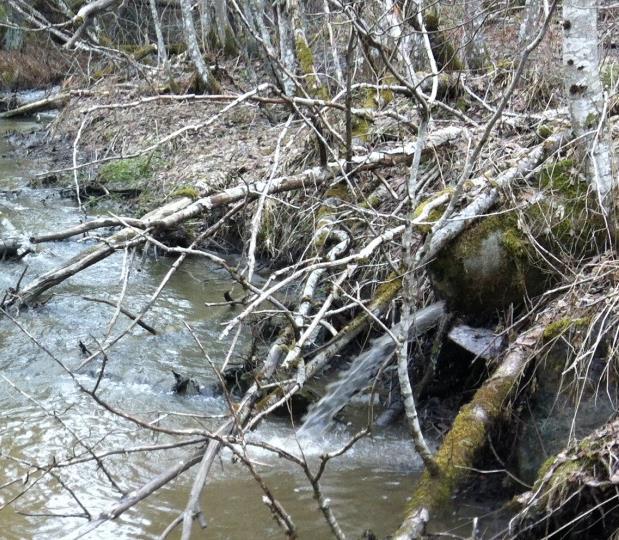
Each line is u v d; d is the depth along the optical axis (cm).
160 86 1527
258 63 1589
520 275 560
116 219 496
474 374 584
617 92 628
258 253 893
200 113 1371
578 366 471
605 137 560
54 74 2272
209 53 1709
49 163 1415
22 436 570
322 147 670
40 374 664
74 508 491
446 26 969
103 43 1725
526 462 478
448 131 729
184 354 703
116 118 1460
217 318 779
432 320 598
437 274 579
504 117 734
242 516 487
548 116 702
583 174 575
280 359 555
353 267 568
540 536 416
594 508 388
